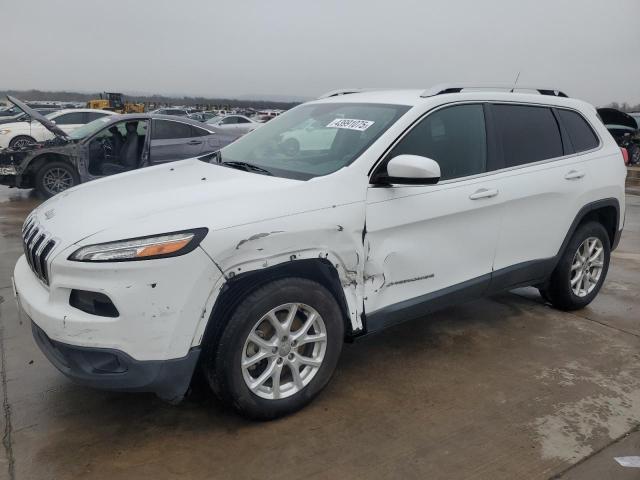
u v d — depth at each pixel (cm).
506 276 398
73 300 260
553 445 286
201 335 264
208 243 257
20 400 314
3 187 1201
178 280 252
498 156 386
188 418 301
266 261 274
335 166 321
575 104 458
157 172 364
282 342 290
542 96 434
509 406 321
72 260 252
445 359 380
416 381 348
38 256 274
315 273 306
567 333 431
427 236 342
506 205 382
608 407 324
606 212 481
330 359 309
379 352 389
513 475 262
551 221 419
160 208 272
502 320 455
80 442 277
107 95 3859
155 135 922
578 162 439
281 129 405
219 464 263
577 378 358
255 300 273
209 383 282
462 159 366
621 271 614
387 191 320
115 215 270
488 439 289
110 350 250
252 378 287
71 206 301
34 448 271
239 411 286
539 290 479
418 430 295
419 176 299
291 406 299
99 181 356
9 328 413
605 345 411
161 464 262
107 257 247
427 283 350
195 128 960
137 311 248
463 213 355
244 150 396
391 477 257
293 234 279
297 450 275
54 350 276
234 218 268
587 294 478
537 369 369
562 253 442
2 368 351
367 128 344
